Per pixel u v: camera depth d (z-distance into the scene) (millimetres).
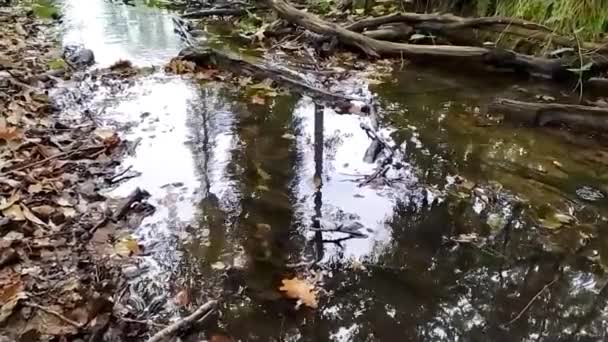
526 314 2400
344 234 2854
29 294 2291
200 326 2227
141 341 2133
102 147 3525
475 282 2572
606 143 3963
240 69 5098
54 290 2330
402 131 4047
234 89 4758
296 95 4648
